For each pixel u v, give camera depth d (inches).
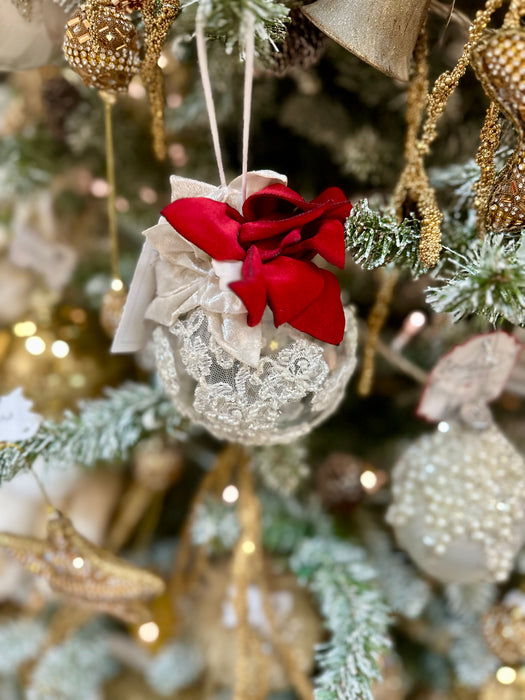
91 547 13.6
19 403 12.8
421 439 13.6
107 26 10.0
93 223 20.0
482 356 12.0
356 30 10.2
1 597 19.5
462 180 12.5
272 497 18.1
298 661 16.2
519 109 8.9
